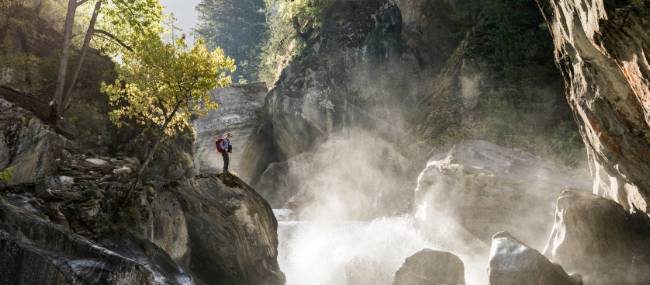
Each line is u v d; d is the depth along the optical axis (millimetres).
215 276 15359
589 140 15859
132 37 19719
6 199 10812
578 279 13109
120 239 12023
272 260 17141
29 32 23438
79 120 22000
